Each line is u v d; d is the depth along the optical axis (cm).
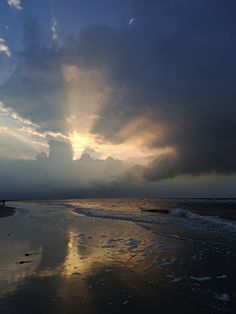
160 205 6431
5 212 4000
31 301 665
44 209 4956
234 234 1694
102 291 728
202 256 1109
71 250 1244
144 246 1330
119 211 4197
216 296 685
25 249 1267
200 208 4631
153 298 678
